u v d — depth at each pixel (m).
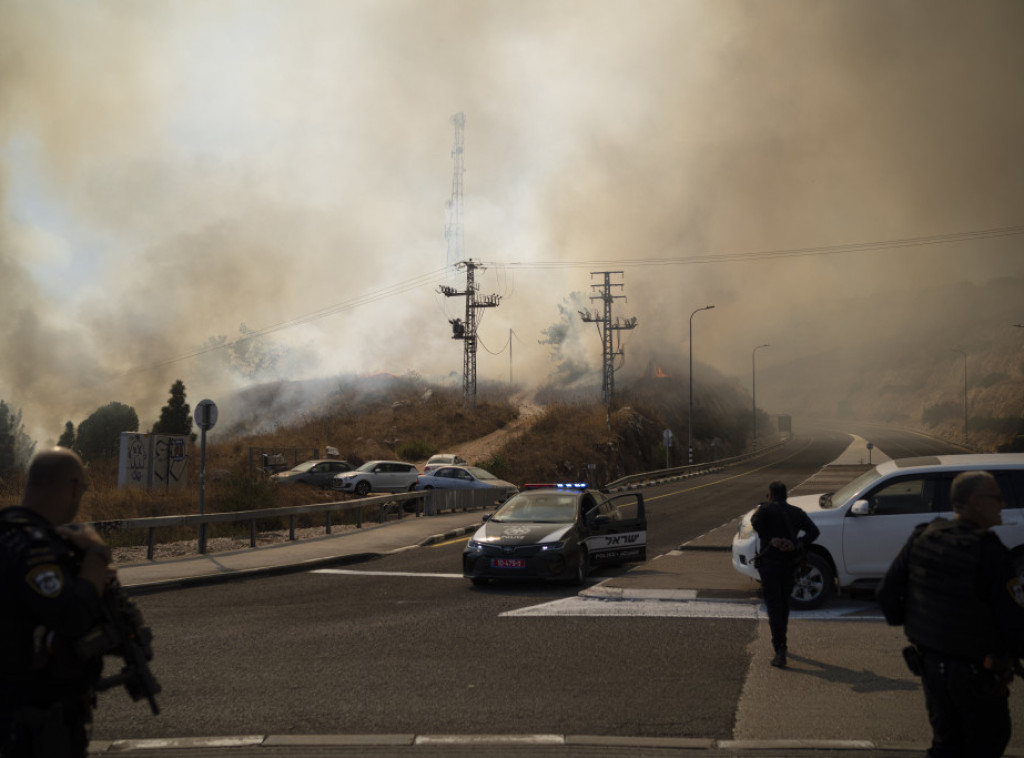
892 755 5.26
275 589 12.59
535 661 7.81
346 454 48.69
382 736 5.66
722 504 30.97
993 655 3.67
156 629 9.49
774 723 5.93
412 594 12.04
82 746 3.07
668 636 8.89
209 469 36.25
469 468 34.25
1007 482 10.21
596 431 60.94
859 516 10.54
